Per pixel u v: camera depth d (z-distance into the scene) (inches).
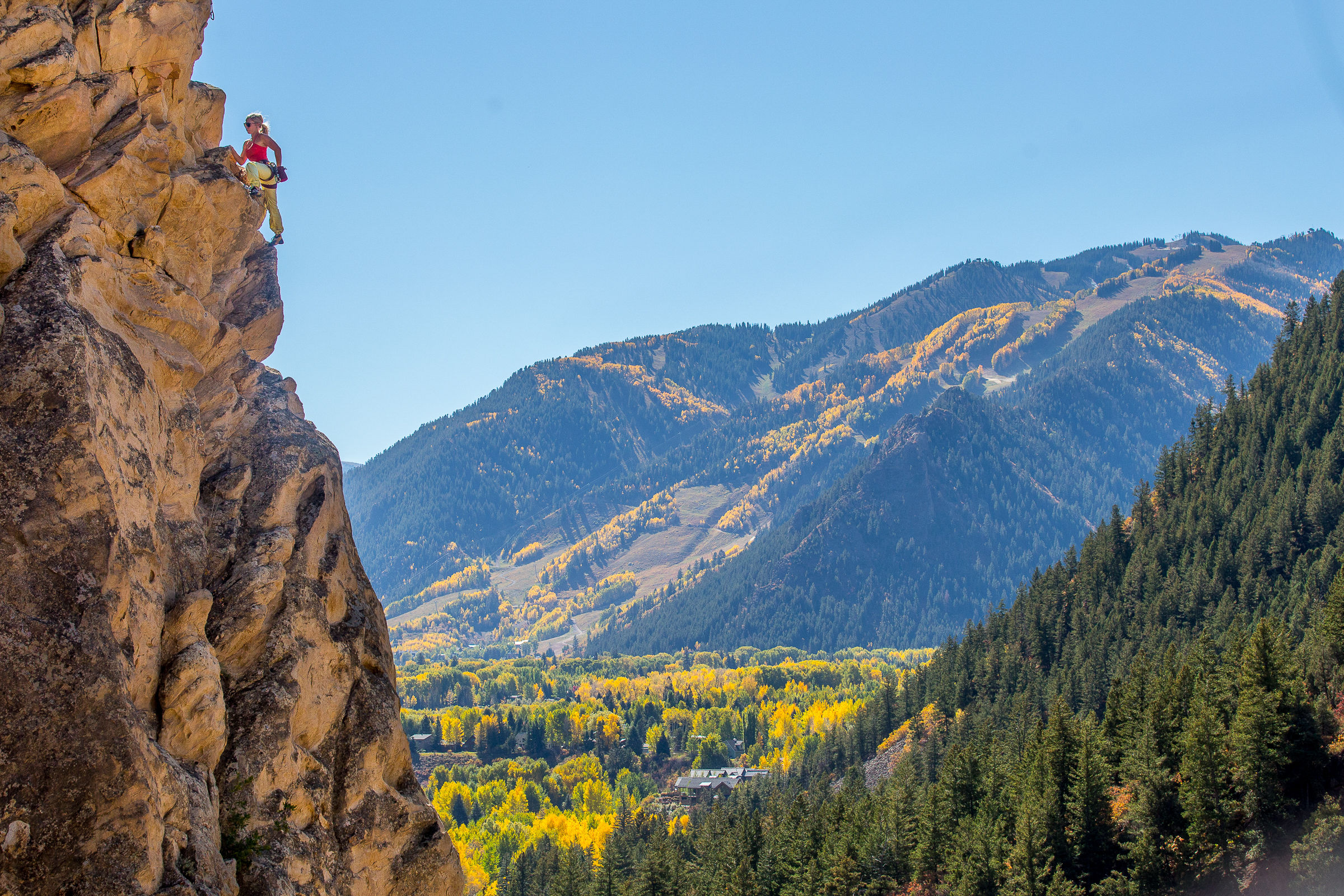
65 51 708.7
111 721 565.9
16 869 535.8
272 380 968.3
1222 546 6102.4
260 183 974.4
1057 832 3449.8
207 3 881.5
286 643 796.6
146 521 670.5
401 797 881.5
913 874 3779.5
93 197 740.0
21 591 569.0
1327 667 3570.4
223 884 635.5
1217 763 3184.1
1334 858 2822.3
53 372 605.0
